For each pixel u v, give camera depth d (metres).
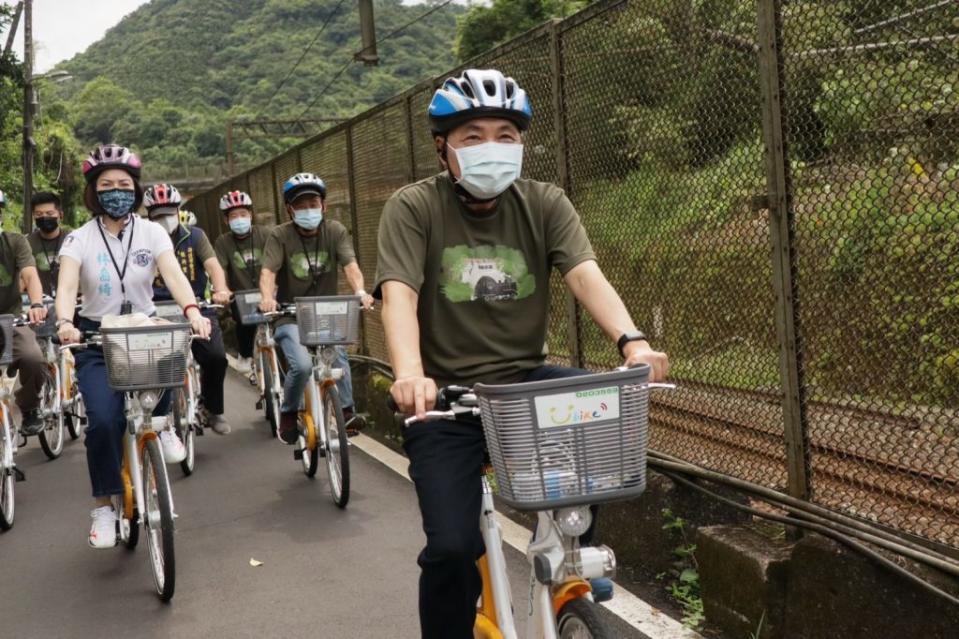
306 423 6.65
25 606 4.68
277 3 114.31
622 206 4.82
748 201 3.87
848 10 3.28
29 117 29.23
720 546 3.80
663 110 4.42
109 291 4.99
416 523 5.62
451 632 2.85
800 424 3.61
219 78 109.88
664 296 4.52
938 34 2.99
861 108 3.26
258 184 14.44
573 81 5.17
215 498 6.46
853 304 3.36
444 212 2.94
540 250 3.01
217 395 8.15
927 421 3.11
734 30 3.89
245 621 4.30
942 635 2.99
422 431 2.86
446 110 2.79
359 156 9.20
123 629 4.31
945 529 3.05
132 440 4.82
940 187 3.01
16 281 7.44
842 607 3.30
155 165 74.12
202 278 8.15
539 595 2.60
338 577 4.79
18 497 6.92
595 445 2.30
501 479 2.34
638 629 3.90
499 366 3.00
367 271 9.20
